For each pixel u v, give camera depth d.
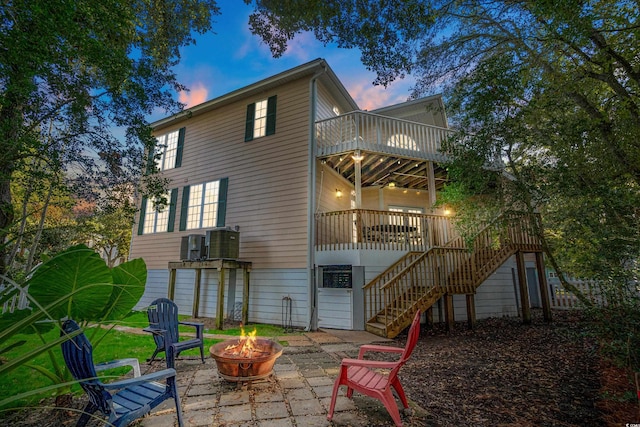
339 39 6.22
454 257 7.65
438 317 8.62
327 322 7.96
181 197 11.10
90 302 2.88
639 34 3.91
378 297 7.96
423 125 9.44
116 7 4.37
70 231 8.42
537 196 5.44
